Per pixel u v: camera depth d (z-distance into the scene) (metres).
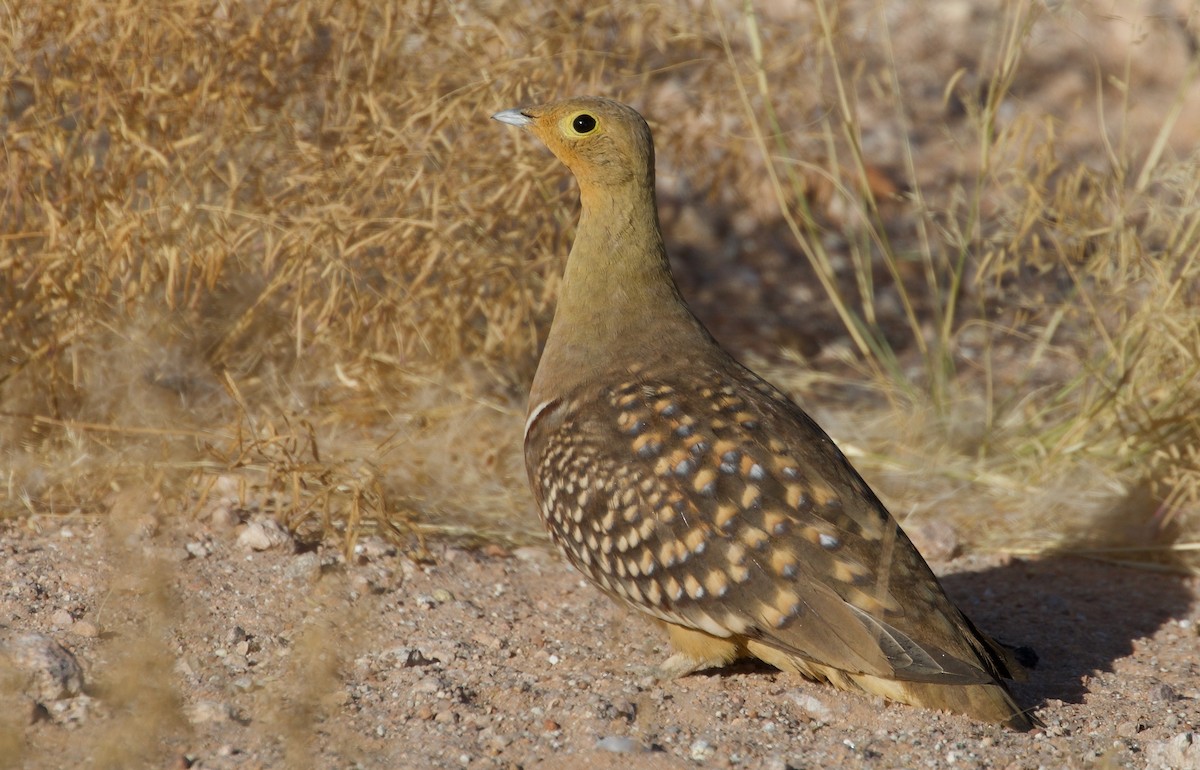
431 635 13.16
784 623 11.08
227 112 16.30
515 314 17.81
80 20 15.48
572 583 14.76
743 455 11.55
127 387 15.76
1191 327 17.19
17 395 15.48
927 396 19.91
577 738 11.12
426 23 17.56
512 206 17.70
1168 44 28.75
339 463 15.01
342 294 16.44
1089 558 16.55
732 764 10.82
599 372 12.68
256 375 17.03
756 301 24.41
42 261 15.17
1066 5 19.41
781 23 23.48
